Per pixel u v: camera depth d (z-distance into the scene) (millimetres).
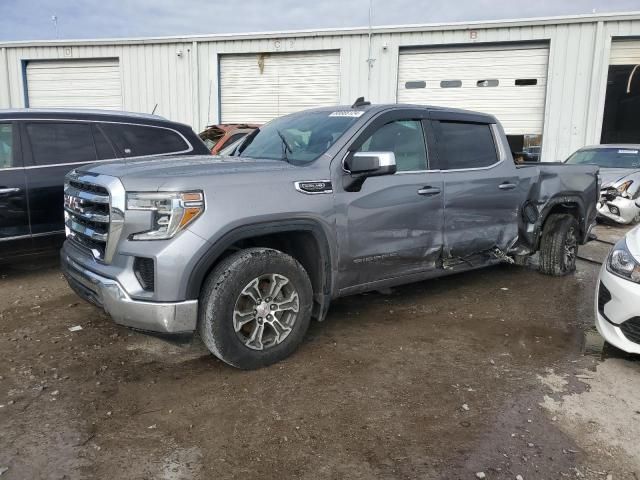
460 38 15992
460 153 4895
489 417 3047
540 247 6246
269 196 3465
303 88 17484
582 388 3416
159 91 18219
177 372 3551
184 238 3133
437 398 3262
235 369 3600
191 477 2488
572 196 6059
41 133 5688
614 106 18359
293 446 2742
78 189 3736
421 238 4469
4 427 2863
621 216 10297
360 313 4824
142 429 2873
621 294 3639
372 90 16828
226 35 17391
